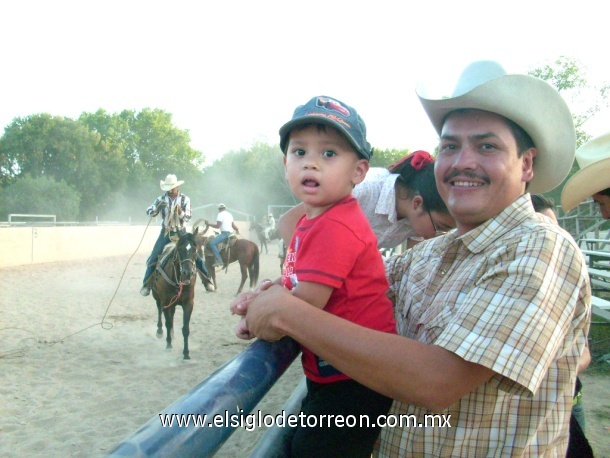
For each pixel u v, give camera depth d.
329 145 1.39
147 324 9.70
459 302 1.35
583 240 8.75
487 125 1.37
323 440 1.31
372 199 2.60
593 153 2.38
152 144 75.31
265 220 31.83
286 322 1.17
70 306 11.20
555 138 1.44
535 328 1.08
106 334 8.89
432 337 1.39
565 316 1.15
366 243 1.36
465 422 1.29
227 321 10.05
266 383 1.09
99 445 4.79
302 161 1.40
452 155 1.43
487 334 1.08
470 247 1.41
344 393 1.35
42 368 7.02
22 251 17.28
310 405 1.38
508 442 1.28
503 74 1.40
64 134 54.03
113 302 11.80
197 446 0.82
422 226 2.57
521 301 1.11
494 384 1.11
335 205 1.42
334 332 1.12
